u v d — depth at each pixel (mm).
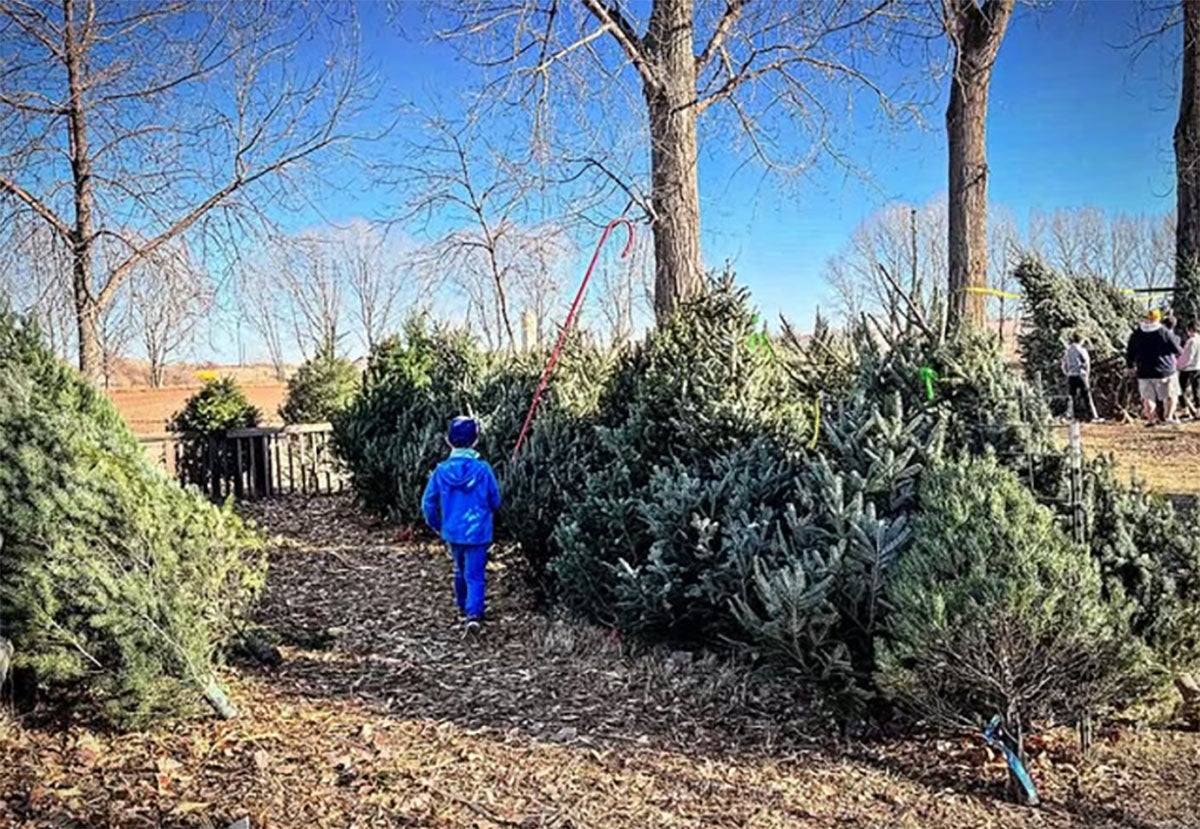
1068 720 3768
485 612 6105
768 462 5023
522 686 4715
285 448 12508
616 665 4980
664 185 10383
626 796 3449
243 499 11875
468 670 4973
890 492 4191
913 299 5039
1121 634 3602
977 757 3809
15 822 2918
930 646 3479
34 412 3930
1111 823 3295
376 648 5324
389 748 3779
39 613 3639
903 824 3273
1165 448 11086
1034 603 3414
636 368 7234
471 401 9219
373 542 8688
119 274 10188
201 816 3043
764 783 3596
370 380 10578
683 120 10398
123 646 3676
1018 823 3301
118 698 3689
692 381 5910
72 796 3135
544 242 14492
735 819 3283
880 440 4340
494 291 18281
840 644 3838
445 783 3469
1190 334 14289
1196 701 4035
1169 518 4145
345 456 10523
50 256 9945
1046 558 3518
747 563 4305
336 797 3273
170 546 4055
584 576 5418
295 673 4770
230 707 4027
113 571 3773
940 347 4773
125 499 3902
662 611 4785
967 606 3412
